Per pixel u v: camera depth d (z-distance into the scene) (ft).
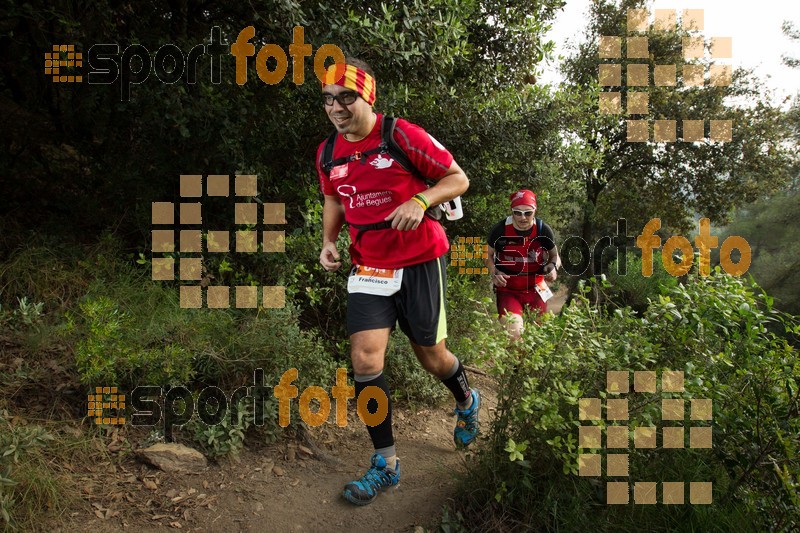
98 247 12.81
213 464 9.73
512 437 8.70
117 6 13.30
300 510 8.92
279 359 10.90
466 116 16.97
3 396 9.53
